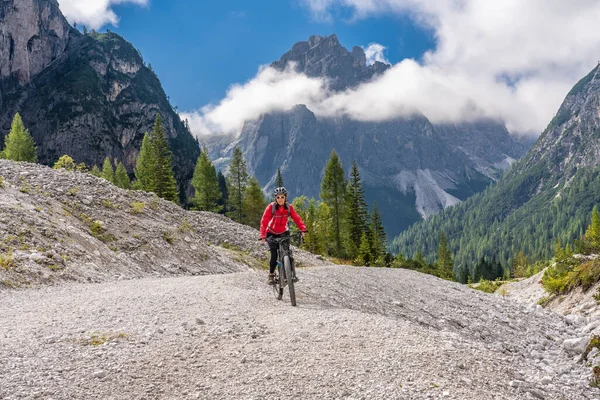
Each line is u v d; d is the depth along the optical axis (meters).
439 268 99.62
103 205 20.25
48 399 4.05
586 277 18.89
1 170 19.92
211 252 21.56
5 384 4.22
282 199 9.03
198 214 34.09
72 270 11.76
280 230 9.23
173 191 73.69
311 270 14.69
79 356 5.12
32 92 193.00
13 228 12.52
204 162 80.25
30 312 7.24
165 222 23.03
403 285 14.65
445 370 5.48
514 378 5.96
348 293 11.76
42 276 10.55
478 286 37.03
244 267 22.89
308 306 8.79
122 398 4.25
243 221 81.56
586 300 17.95
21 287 9.59
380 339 6.38
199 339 6.04
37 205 16.16
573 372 8.36
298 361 5.39
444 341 6.86
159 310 7.49
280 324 7.06
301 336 6.38
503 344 10.70
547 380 6.33
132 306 7.71
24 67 192.62
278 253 9.26
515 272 109.75
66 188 20.30
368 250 54.62
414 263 86.75
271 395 4.50
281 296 9.31
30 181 19.55
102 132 193.62
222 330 6.48
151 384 4.60
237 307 8.06
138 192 27.94
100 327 6.32
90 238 15.26
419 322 10.88
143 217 21.83
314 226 59.34
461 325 11.55
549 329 13.21
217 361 5.32
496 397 4.97
